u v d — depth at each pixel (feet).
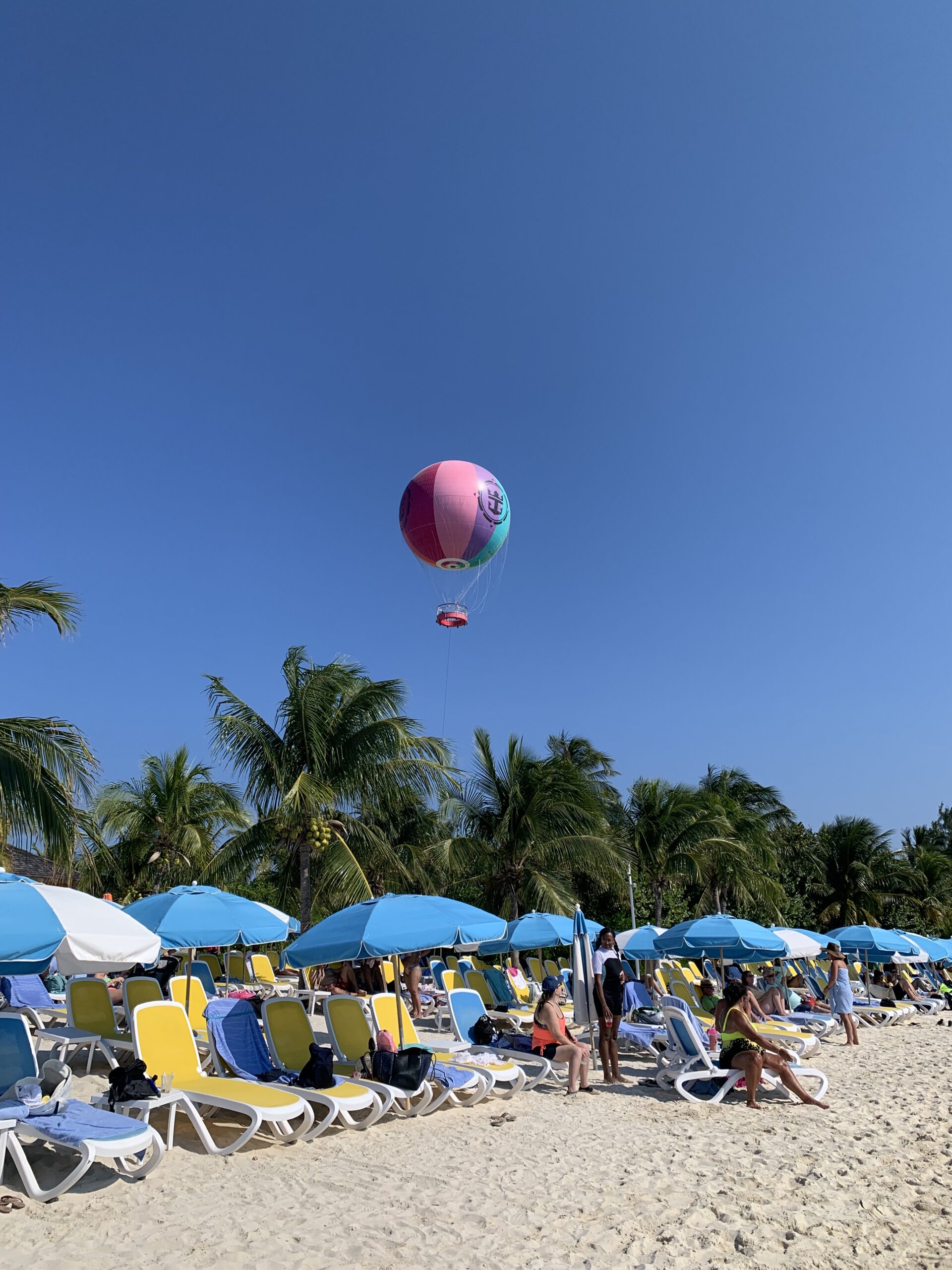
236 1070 26.35
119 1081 21.58
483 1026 35.22
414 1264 15.12
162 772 84.53
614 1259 15.47
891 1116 27.76
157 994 31.96
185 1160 20.98
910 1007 62.59
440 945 29.25
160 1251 15.29
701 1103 29.73
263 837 65.10
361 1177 20.25
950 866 140.67
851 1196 19.12
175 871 82.84
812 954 53.67
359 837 68.18
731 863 100.07
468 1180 20.15
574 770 85.61
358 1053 29.09
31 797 33.22
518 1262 15.29
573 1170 21.13
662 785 103.40
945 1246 16.11
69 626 38.70
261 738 65.10
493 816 85.66
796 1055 36.40
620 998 34.30
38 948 18.04
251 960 57.21
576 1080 31.71
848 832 134.31
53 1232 15.89
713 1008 45.75
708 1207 18.29
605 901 102.99
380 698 68.08
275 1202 18.22
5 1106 18.53
